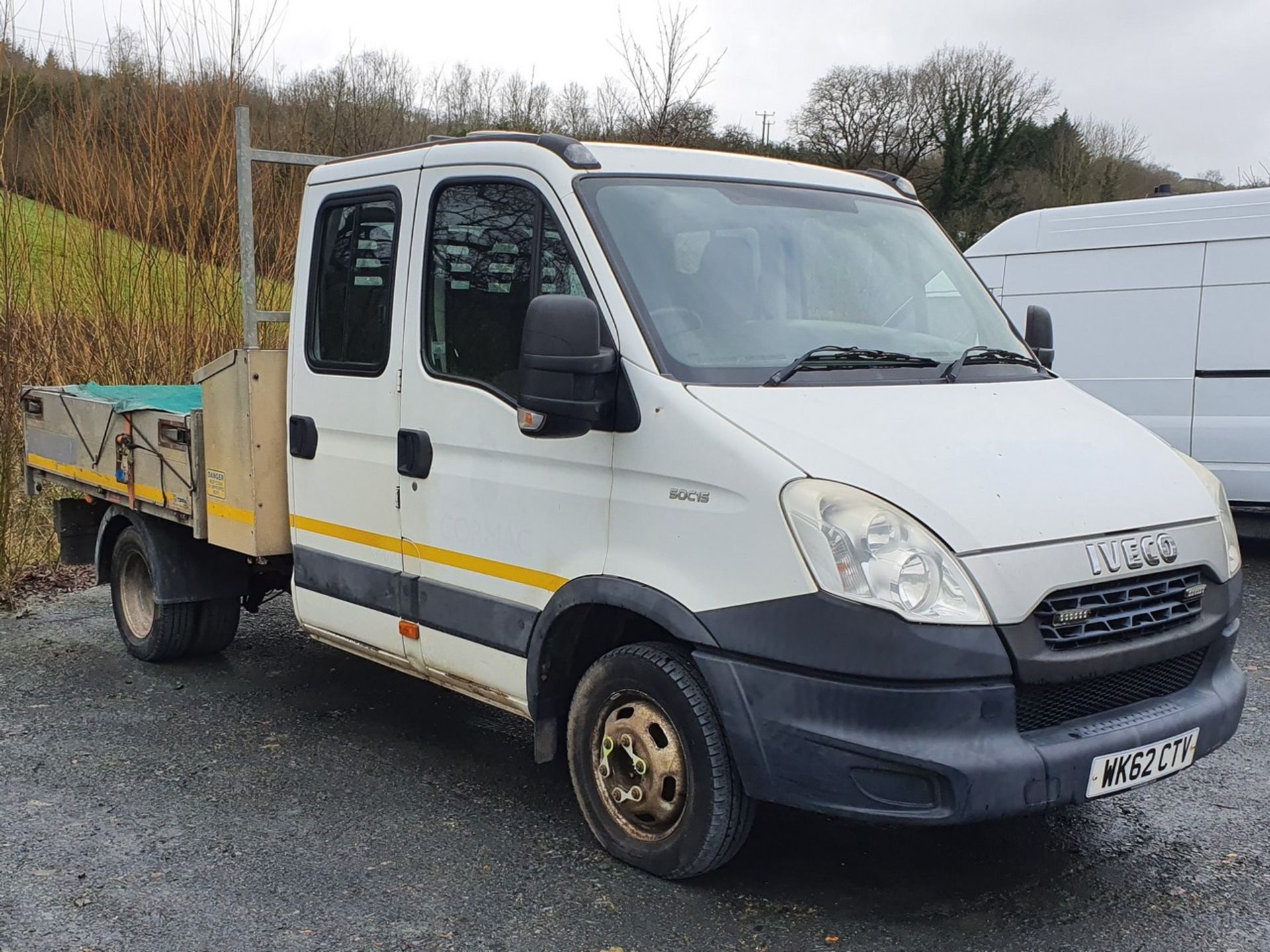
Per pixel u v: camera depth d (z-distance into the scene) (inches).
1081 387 382.3
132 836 162.7
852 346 157.6
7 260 327.0
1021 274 393.7
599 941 134.6
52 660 249.9
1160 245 365.4
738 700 131.8
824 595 125.0
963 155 1765.5
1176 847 160.9
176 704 220.7
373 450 179.9
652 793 146.3
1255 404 350.0
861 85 1802.4
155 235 352.2
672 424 138.1
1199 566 141.8
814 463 130.0
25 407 282.7
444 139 178.2
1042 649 125.5
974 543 125.0
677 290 149.9
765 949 133.0
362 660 250.5
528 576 155.7
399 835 163.3
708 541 134.3
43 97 344.8
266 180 356.2
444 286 169.0
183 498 217.8
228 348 354.6
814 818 169.5
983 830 165.8
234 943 133.7
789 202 173.2
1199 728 139.7
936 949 133.2
